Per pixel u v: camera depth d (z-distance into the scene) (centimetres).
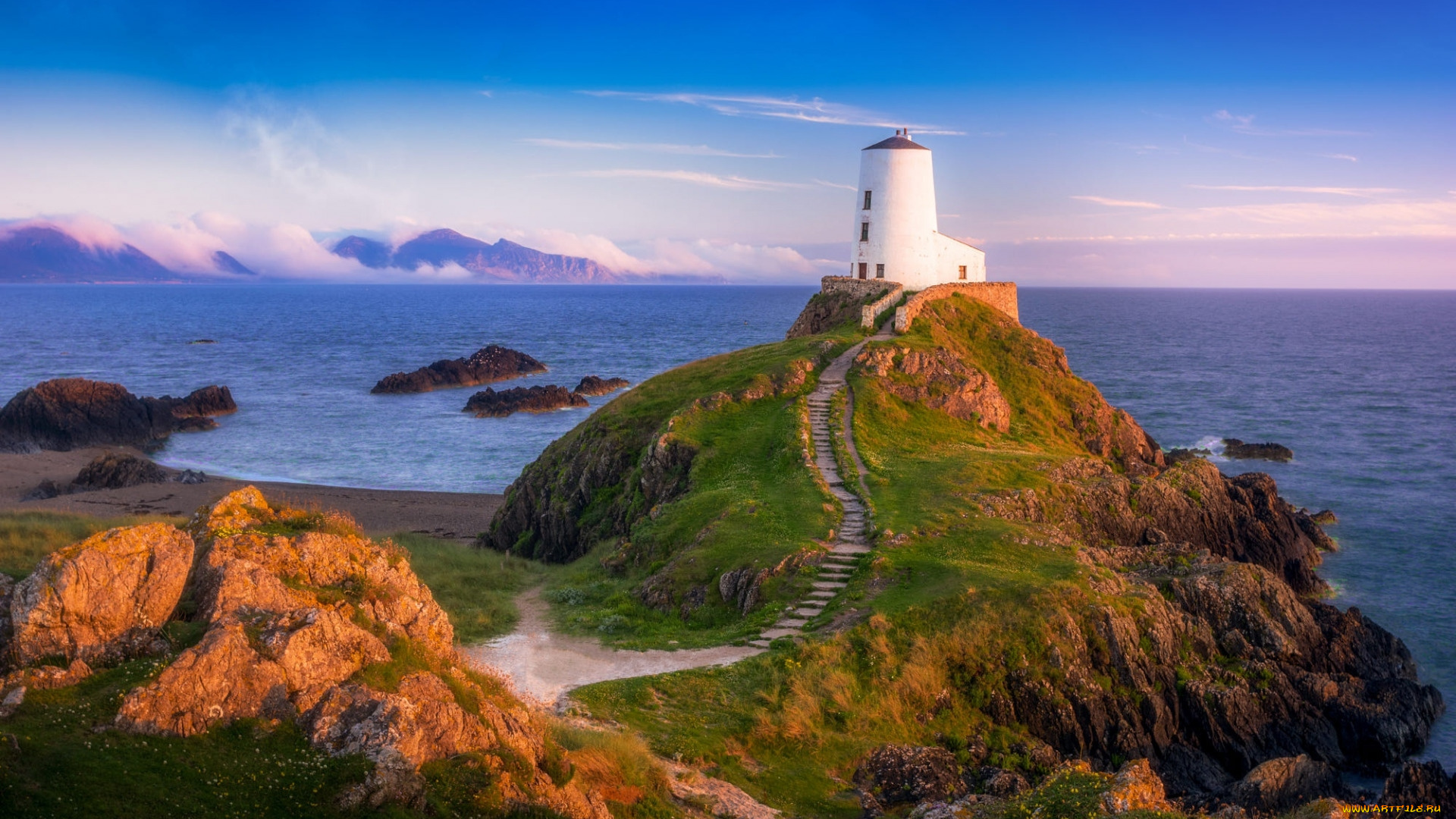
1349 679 3931
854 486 4828
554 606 4050
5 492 8256
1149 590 3784
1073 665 3253
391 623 2167
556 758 2062
